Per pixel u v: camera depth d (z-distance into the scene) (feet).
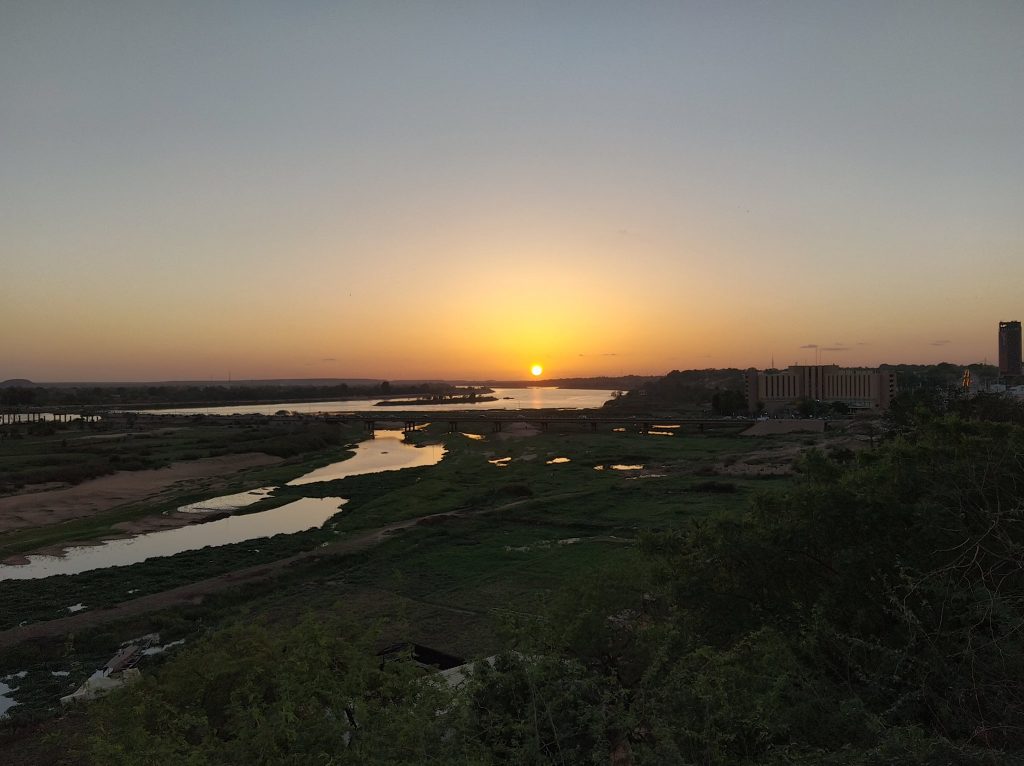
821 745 29.94
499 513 166.50
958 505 43.14
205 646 47.47
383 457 343.05
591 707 29.53
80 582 118.93
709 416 532.32
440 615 93.61
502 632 42.83
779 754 27.22
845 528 47.88
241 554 136.98
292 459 327.67
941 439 54.60
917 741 24.41
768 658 36.52
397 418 499.51
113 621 95.61
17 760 58.34
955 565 35.35
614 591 55.57
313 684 31.91
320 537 151.23
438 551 133.49
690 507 168.45
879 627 41.65
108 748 30.60
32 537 161.27
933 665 31.01
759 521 55.77
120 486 243.81
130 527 169.89
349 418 509.35
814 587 48.80
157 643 89.30
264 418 543.39
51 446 349.00
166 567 127.65
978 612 31.99
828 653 39.37
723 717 28.73
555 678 33.35
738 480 213.25
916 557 42.06
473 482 227.81
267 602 105.70
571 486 214.69
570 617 52.90
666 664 39.42
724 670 33.06
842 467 59.00
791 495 54.03
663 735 26.45
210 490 226.79
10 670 82.17
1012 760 22.75
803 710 31.40
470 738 27.91
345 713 32.35
